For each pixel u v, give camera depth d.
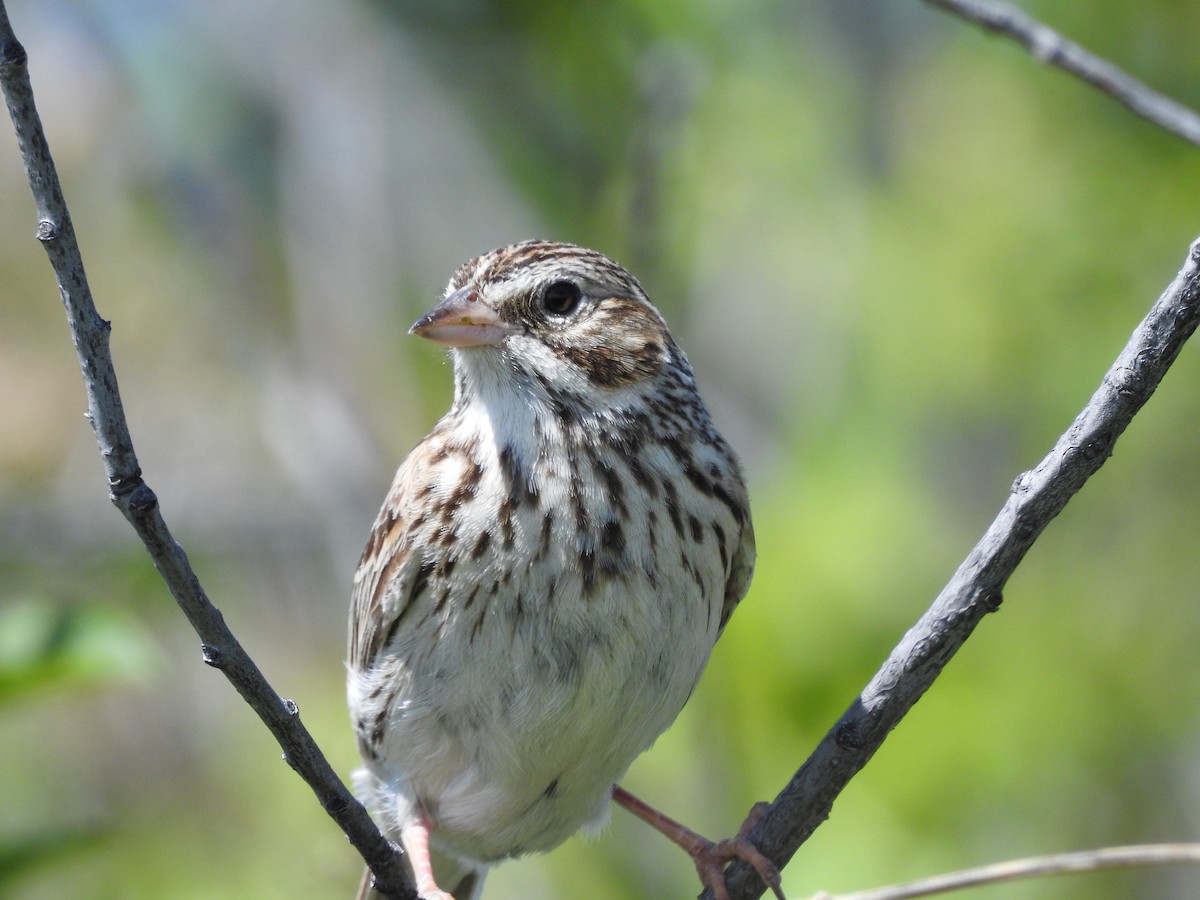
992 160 14.47
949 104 14.84
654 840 11.89
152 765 14.15
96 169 14.73
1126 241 13.68
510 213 13.36
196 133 13.59
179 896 13.34
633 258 10.12
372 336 13.08
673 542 6.89
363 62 13.30
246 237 13.73
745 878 6.54
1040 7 13.97
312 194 13.26
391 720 7.12
